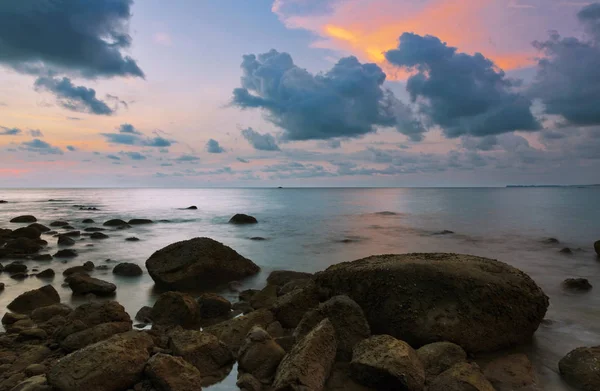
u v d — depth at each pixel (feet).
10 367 19.15
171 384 16.29
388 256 29.25
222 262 40.19
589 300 32.99
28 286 37.65
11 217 124.67
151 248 61.21
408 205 186.19
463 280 22.88
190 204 204.54
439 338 21.38
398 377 16.65
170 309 26.76
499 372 18.83
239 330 23.07
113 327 22.35
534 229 88.84
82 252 57.36
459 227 93.61
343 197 306.14
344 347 20.25
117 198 291.79
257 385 17.51
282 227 94.84
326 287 25.89
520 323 22.89
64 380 15.88
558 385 18.30
